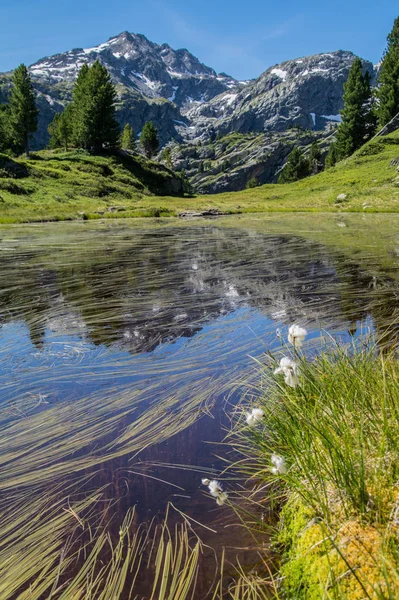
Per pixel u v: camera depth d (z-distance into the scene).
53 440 2.71
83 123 63.41
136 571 1.73
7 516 2.05
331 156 86.81
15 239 15.58
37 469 2.42
